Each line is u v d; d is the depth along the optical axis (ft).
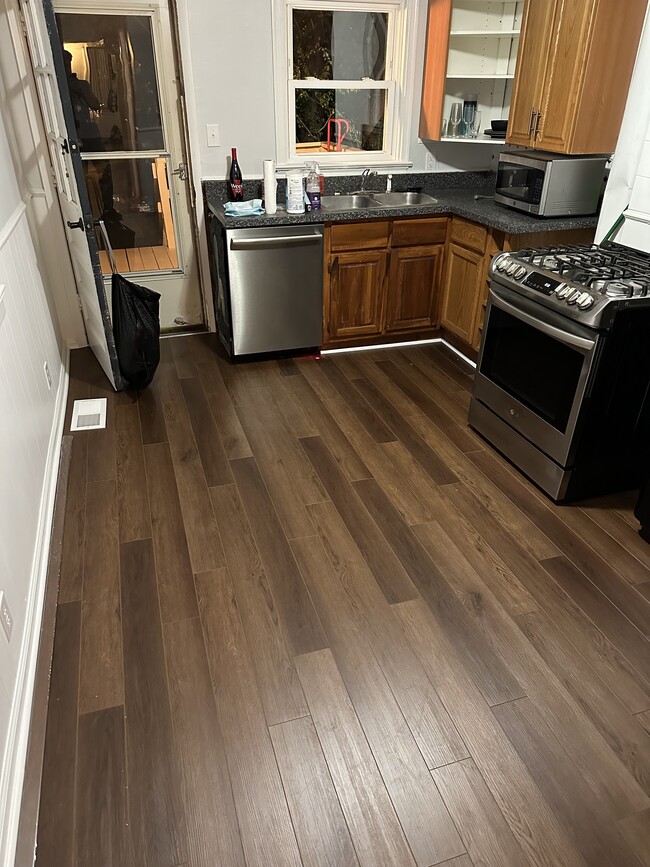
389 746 5.16
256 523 7.70
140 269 12.62
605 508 8.12
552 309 7.70
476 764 5.04
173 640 6.08
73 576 6.83
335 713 5.42
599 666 5.91
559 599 6.66
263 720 5.35
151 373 10.69
